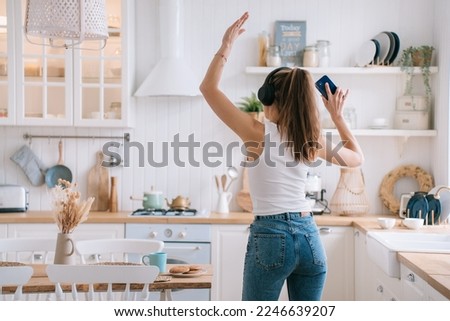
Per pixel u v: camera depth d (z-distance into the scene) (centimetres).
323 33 513
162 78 487
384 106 511
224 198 499
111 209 501
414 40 509
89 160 517
